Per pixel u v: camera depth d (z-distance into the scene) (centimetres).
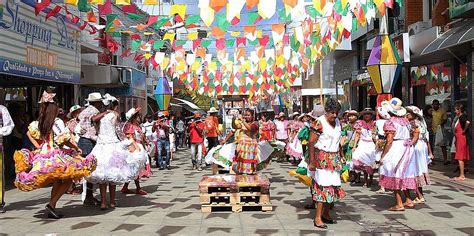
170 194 1085
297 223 762
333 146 733
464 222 760
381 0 881
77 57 1500
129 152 902
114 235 688
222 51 1341
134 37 1270
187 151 2827
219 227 737
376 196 1031
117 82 1905
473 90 1395
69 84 1611
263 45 1280
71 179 811
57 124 873
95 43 1891
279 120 2089
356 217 809
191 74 1927
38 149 807
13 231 715
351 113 1180
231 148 1177
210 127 1800
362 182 1245
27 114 1397
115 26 1169
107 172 862
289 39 1299
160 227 737
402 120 868
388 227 731
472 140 1392
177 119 3319
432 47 1388
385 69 1112
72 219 803
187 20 958
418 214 826
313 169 735
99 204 943
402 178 851
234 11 778
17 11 1123
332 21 1038
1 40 1052
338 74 2769
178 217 815
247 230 716
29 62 1182
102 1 905
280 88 2052
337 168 734
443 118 1563
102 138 882
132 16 1063
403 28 1916
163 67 1419
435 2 1691
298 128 1720
